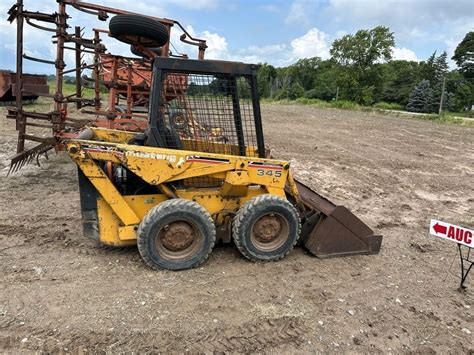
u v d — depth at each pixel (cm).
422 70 6419
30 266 412
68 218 551
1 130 1184
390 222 627
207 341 316
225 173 422
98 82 912
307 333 334
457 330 353
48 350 295
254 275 418
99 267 416
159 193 443
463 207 730
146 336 315
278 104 3731
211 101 423
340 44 5059
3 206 586
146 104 999
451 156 1205
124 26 448
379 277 436
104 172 409
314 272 434
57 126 709
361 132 1680
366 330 344
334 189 800
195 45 878
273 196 433
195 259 418
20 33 653
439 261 488
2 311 334
